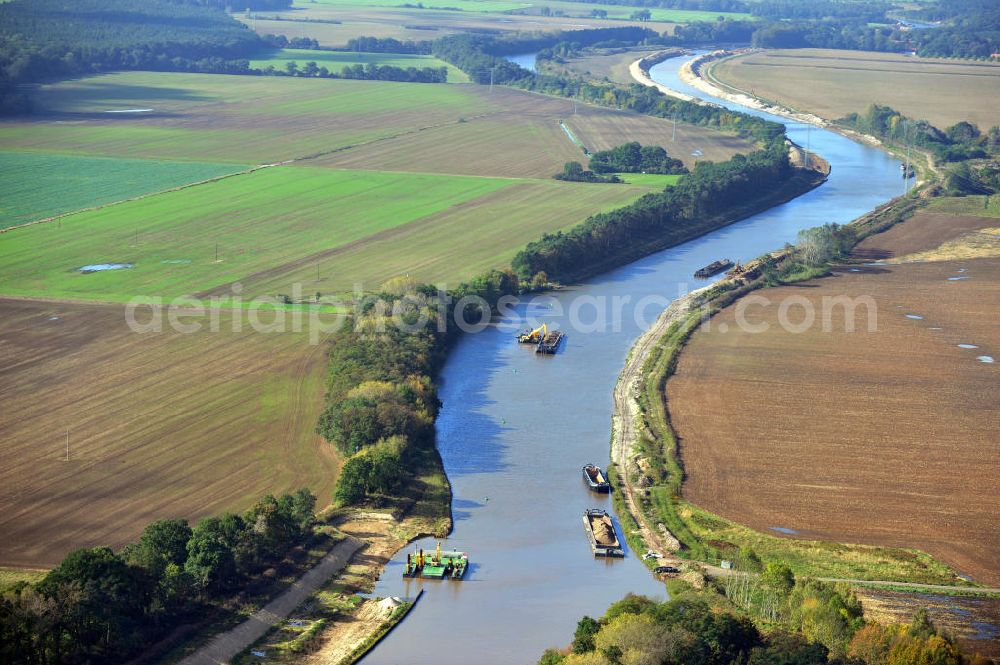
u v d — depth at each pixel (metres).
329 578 165.75
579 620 156.62
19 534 169.12
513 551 175.88
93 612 141.12
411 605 159.25
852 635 145.00
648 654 136.12
